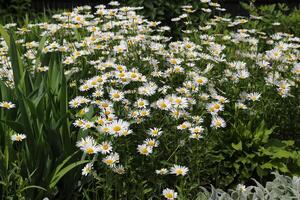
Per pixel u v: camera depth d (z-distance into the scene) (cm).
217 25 351
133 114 242
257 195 235
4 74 281
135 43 302
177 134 246
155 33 451
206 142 245
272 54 288
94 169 240
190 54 290
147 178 238
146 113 243
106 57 303
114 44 313
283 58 294
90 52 295
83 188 243
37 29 370
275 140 279
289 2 627
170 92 276
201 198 235
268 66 291
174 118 250
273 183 244
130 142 243
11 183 220
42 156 229
